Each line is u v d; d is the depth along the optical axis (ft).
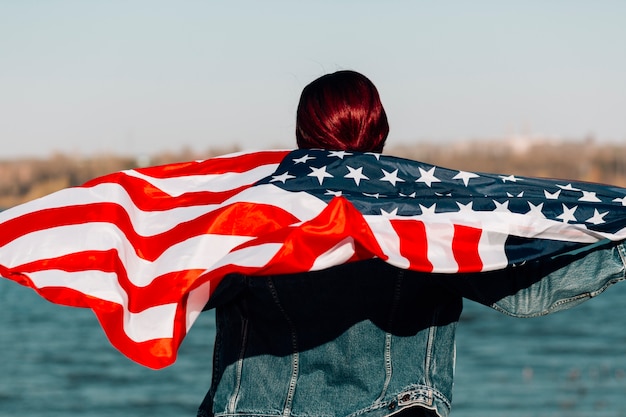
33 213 9.45
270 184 8.99
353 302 8.77
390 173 9.10
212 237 8.82
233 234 8.82
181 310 8.62
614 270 8.99
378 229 8.58
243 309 8.96
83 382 77.56
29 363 87.56
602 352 90.02
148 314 8.68
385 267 8.79
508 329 109.81
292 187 8.94
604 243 9.09
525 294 8.98
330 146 9.26
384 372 8.73
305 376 8.82
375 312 8.79
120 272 9.00
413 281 8.82
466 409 62.85
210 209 9.14
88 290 8.93
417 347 8.86
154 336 8.59
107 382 77.71
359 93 9.26
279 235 8.36
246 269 8.20
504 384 73.31
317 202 8.80
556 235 9.00
